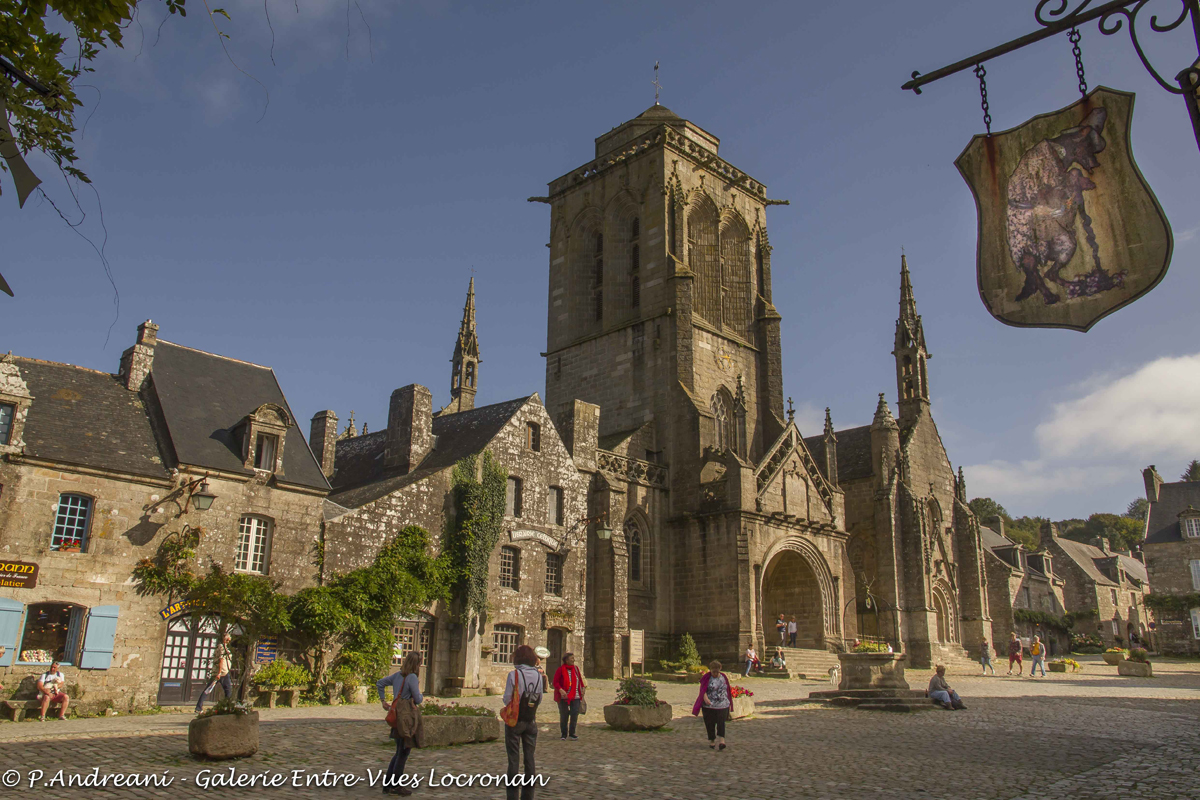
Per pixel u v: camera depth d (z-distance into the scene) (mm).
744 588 47250
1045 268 10469
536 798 13359
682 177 61438
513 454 40406
